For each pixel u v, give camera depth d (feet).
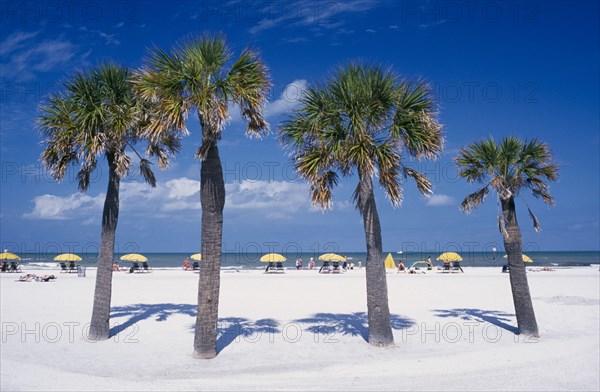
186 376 34.32
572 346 43.73
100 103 47.06
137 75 42.19
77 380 32.17
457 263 190.80
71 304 72.59
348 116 43.96
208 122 39.32
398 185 44.21
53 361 38.45
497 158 51.24
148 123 47.44
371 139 43.60
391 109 44.57
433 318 61.05
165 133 43.34
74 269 177.17
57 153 48.14
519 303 50.11
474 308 71.10
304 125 45.91
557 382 31.42
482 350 42.73
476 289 102.83
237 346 44.52
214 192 41.65
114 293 93.15
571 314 63.10
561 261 325.83
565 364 36.55
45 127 47.47
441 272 179.63
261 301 80.38
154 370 36.17
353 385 31.35
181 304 75.00
